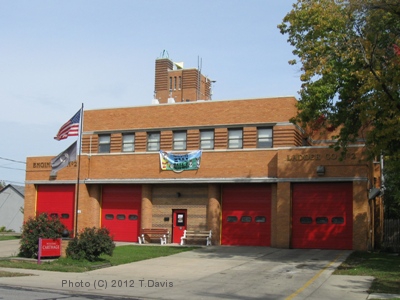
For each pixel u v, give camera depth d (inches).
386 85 794.8
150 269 818.8
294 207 1206.9
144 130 1412.4
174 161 1343.5
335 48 878.4
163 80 2517.2
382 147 818.8
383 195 1430.9
